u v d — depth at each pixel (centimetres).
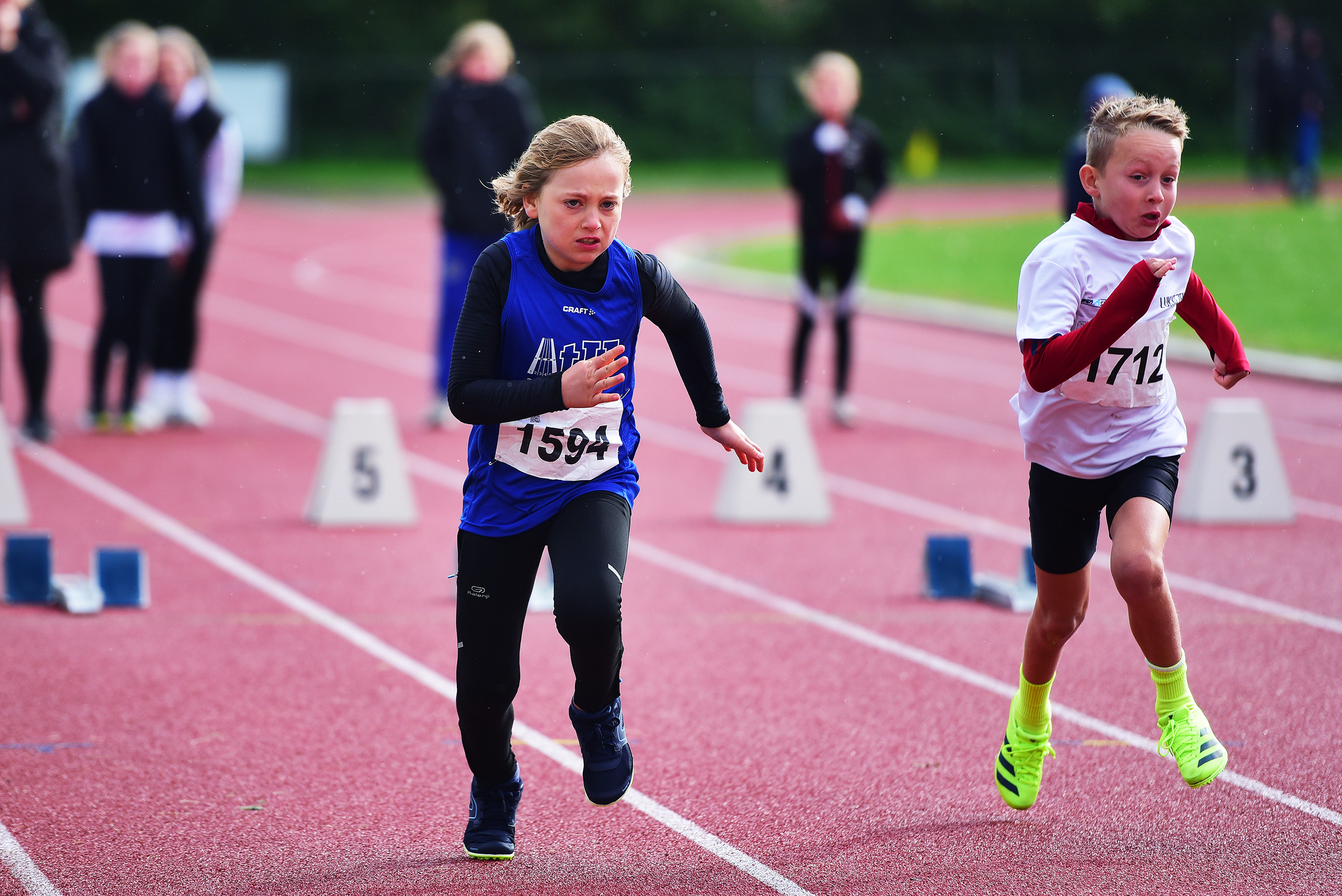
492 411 1265
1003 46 14138
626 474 1363
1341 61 13638
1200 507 2939
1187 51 13725
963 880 1370
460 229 3625
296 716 1855
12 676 1998
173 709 1877
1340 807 1547
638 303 1340
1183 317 1488
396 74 13112
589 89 13450
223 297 6469
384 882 1370
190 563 2602
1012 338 5403
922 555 2700
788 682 1995
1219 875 1375
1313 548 2719
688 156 13450
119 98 3509
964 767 1681
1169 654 1376
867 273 6844
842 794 1602
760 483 2953
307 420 3994
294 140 12975
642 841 1473
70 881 1370
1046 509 1448
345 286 6869
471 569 1338
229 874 1388
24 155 3322
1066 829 1496
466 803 1580
